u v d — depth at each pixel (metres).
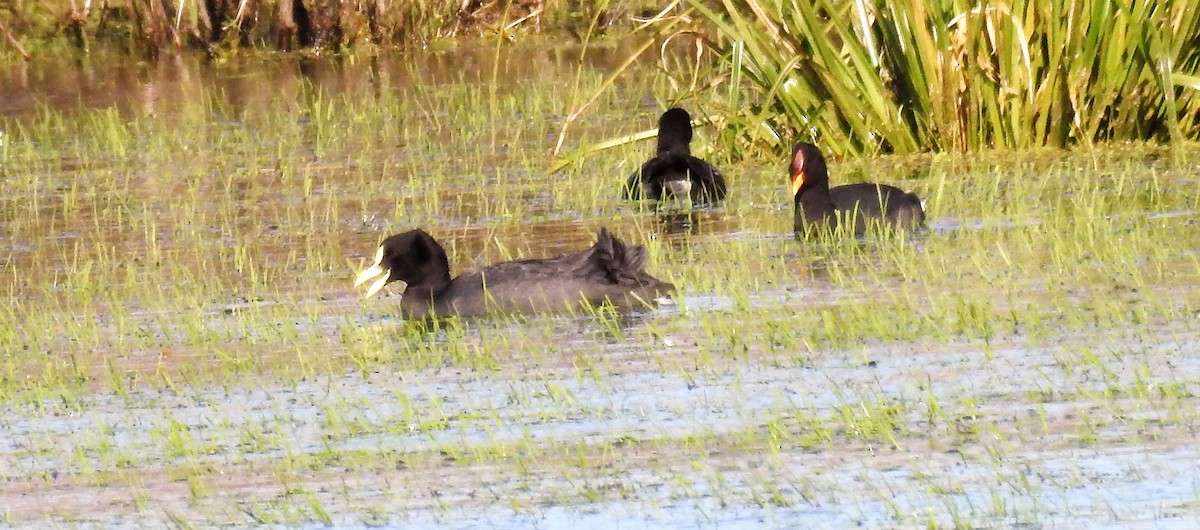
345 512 21.53
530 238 39.56
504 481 22.38
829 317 28.94
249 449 24.39
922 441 23.12
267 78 74.75
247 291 35.19
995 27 46.50
